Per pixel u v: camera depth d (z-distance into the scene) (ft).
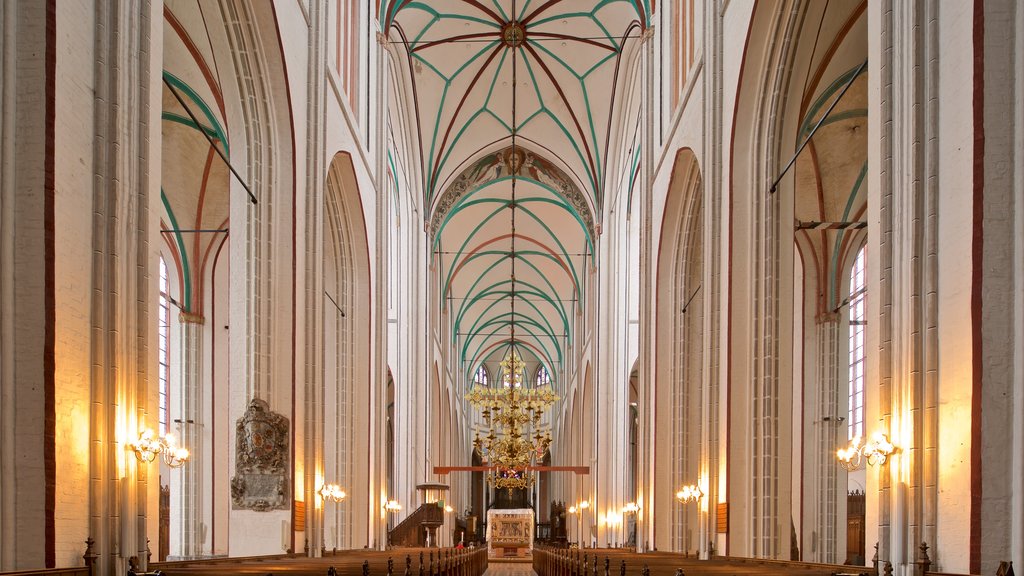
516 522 147.33
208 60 61.16
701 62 58.90
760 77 50.70
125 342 29.66
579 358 150.92
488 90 113.29
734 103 52.01
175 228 78.13
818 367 75.97
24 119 26.32
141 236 30.63
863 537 73.26
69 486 26.99
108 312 28.96
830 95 62.49
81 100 28.27
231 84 51.19
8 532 25.73
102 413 28.55
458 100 113.80
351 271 74.74
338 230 72.74
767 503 49.21
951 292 27.68
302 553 52.60
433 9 96.63
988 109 26.27
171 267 79.51
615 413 115.03
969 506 26.21
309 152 56.49
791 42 48.70
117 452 28.89
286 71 51.72
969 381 26.58
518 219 143.64
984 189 26.23
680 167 67.41
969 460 26.30
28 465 25.90
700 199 70.13
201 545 77.00
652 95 79.97
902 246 29.58
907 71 29.53
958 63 27.66
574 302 160.45
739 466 50.75
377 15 81.56
